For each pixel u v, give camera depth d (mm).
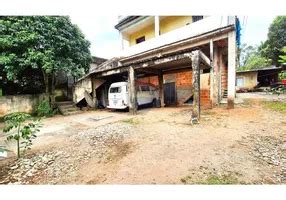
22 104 10297
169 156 3652
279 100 10570
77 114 10742
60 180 2973
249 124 5699
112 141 4883
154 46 12344
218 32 8656
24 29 8805
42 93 11273
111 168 3289
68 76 13344
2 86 10312
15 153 4352
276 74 22484
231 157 3436
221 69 11297
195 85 6367
